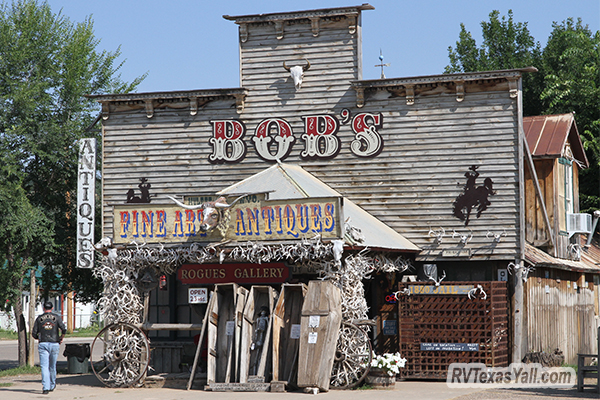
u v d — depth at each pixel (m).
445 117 18.92
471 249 18.38
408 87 19.14
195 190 20.53
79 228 21.56
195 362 15.77
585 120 33.09
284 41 20.36
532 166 20.75
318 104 19.94
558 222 22.12
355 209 18.72
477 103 18.70
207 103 20.72
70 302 54.38
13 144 24.38
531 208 21.64
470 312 16.83
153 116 21.02
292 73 20.03
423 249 18.73
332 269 15.38
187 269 16.91
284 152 20.03
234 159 20.36
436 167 18.89
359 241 15.50
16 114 24.44
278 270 16.38
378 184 19.27
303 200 15.16
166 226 16.22
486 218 18.38
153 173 20.84
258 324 15.70
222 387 15.22
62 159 24.95
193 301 17.92
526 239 21.55
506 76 18.30
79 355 21.56
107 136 21.28
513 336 17.84
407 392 14.60
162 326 16.53
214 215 15.68
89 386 17.06
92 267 21.42
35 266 25.16
